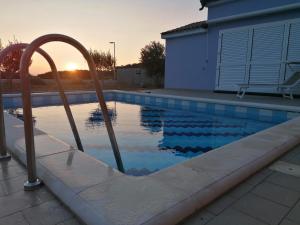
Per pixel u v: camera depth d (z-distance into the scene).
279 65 8.41
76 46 1.78
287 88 7.54
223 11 9.72
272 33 8.48
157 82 19.58
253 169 1.77
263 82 8.88
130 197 1.29
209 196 1.37
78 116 6.59
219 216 1.26
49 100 9.00
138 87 17.84
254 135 2.67
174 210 1.19
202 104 7.38
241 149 2.15
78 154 1.95
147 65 19.77
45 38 1.55
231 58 9.69
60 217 1.24
